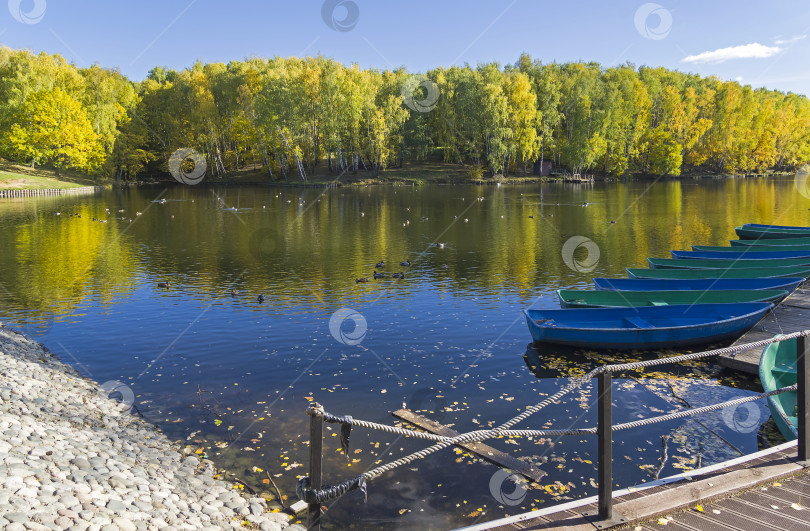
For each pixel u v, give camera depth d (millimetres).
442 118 76750
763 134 90562
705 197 55844
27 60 72500
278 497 7602
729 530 4945
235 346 13844
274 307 17375
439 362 12805
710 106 88875
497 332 14938
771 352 11172
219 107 77812
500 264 24172
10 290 19672
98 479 7289
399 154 81000
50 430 8695
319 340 14258
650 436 9312
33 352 13211
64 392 10797
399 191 64125
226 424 9781
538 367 12523
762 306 14562
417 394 11055
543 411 10312
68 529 5824
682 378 11891
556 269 23062
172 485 7656
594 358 13109
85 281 21156
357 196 58812
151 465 8211
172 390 11258
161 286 19906
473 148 77938
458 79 78188
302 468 8328
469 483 7938
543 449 8883
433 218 40562
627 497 5664
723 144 88188
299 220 40000
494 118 72750
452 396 10969
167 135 77375
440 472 8211
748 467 6035
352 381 11688
